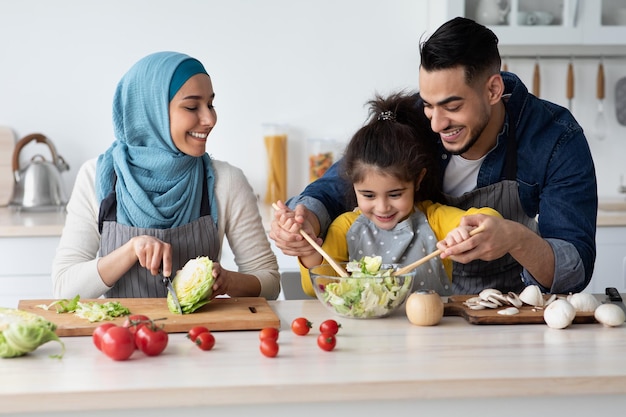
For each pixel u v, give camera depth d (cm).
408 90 358
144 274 195
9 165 347
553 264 174
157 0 349
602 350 142
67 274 191
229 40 354
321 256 188
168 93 190
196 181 201
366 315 163
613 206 339
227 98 357
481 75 172
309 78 359
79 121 351
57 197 336
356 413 128
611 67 365
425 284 187
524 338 150
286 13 355
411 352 141
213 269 172
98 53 348
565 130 193
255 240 206
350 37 357
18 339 133
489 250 164
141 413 124
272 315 160
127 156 201
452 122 175
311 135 362
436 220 192
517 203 198
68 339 150
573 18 330
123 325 142
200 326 152
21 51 345
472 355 139
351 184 198
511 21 329
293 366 132
